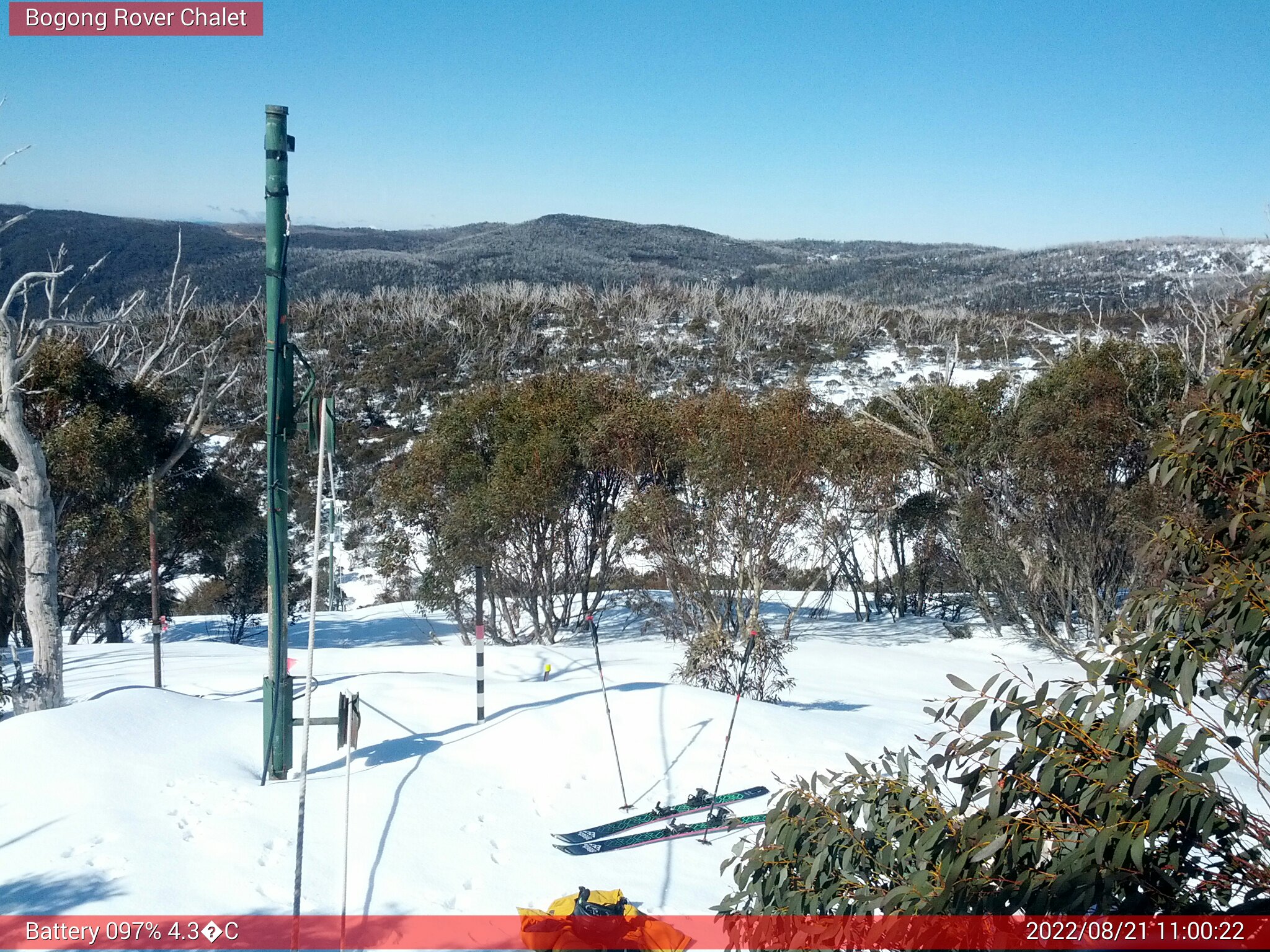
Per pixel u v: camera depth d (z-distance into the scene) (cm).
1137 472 1859
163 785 618
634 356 5859
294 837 566
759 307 7538
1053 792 269
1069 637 1927
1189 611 286
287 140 670
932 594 2861
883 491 1947
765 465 1702
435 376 5359
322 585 2945
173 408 2225
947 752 295
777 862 320
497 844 592
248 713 797
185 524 2222
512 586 2084
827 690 1365
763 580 1784
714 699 873
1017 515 2028
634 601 2230
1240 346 347
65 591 2094
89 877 490
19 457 1045
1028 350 5662
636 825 638
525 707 841
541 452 1934
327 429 623
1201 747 250
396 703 853
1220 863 264
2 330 1047
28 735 638
